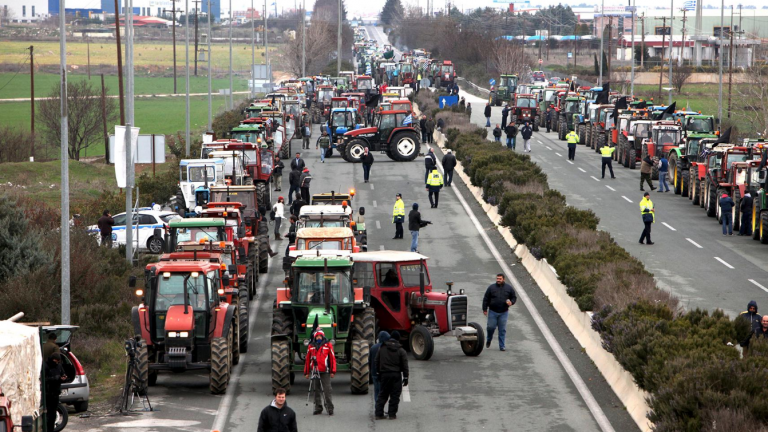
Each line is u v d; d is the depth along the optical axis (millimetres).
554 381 38406
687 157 87625
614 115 115125
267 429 27172
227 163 77000
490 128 144875
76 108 141875
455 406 35094
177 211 71500
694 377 29281
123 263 59812
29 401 26109
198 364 36500
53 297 50812
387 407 34875
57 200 93562
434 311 42344
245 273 49375
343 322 37469
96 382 39750
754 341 33625
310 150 121750
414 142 108312
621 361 35250
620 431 32031
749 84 177375
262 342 45875
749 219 70562
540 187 78875
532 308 51375
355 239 54281
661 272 58406
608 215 78125
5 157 131375
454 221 77625
